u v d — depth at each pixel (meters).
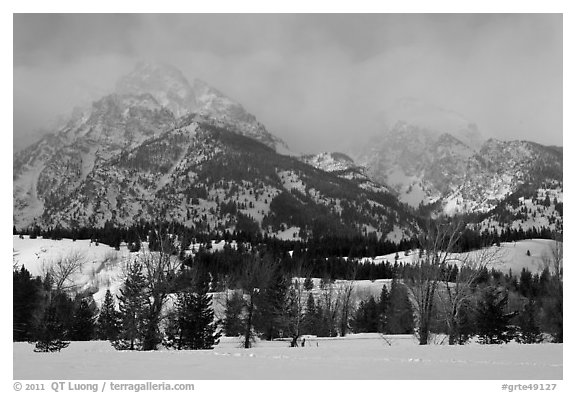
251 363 23.91
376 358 25.75
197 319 51.56
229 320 65.62
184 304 52.31
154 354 28.39
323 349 32.31
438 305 51.03
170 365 23.39
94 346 49.31
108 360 25.33
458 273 46.78
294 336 60.53
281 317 62.62
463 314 53.00
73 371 21.72
